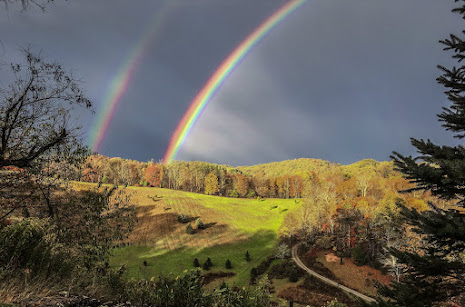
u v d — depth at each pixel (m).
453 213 4.90
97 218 8.14
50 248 5.56
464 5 5.03
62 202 7.94
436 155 4.94
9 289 3.96
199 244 59.94
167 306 5.39
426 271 4.85
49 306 3.86
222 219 79.94
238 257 54.69
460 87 5.39
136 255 48.91
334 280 41.38
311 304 32.69
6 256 4.76
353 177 101.50
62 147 7.18
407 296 4.63
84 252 7.35
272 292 37.09
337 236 57.28
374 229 49.94
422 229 4.91
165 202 88.62
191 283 5.79
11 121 5.88
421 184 5.17
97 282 5.77
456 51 5.48
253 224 78.94
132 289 5.73
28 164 6.72
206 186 122.62
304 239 64.31
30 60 5.89
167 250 53.94
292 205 99.56
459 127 5.51
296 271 45.22
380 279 39.31
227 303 6.04
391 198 49.22
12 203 6.96
